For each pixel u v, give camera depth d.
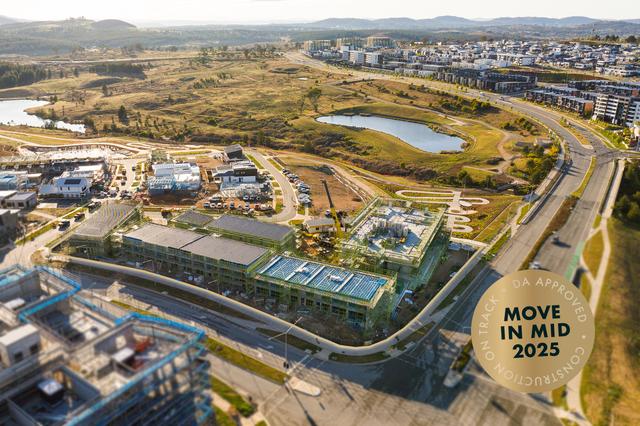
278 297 138.00
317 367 110.06
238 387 103.19
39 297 93.38
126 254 162.62
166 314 128.50
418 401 100.44
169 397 76.25
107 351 75.75
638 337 122.00
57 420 67.38
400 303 138.00
